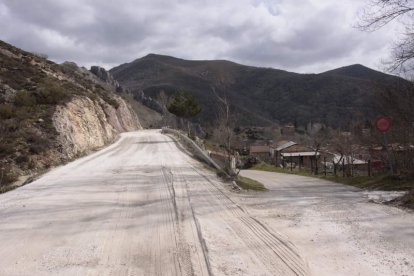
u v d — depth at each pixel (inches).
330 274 241.1
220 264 254.1
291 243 300.5
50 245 295.9
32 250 283.9
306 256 273.6
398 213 395.5
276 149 2952.8
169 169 797.9
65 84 1744.6
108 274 238.7
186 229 340.2
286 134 4362.7
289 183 910.4
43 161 914.1
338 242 304.3
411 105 791.1
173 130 2114.9
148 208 427.2
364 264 256.5
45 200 478.6
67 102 1382.9
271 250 283.3
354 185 793.6
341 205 459.2
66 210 419.5
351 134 1768.0
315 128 4303.6
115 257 269.3
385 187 660.1
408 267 248.7
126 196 502.0
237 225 354.9
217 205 444.8
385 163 886.4
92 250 283.7
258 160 2034.9
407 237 310.7
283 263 257.0
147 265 254.1
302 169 1833.2
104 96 2416.3
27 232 332.5
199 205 442.6
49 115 1162.0
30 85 1425.9
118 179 662.5
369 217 383.9
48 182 640.4
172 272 242.2
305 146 2839.6
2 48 1860.2
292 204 474.9
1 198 498.3
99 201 469.4
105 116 1943.9
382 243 297.9
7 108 1110.4
